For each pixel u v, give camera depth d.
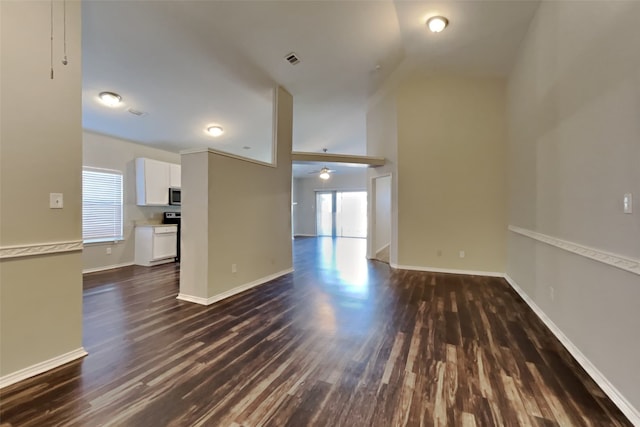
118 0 2.76
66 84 2.15
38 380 1.90
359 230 11.32
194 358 2.20
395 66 4.38
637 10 1.56
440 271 5.05
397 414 1.60
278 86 4.60
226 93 4.56
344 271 5.19
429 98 5.03
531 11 3.09
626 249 1.65
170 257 5.96
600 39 1.92
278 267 4.81
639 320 1.55
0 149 1.83
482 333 2.64
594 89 2.00
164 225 5.93
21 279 1.93
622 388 1.67
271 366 2.09
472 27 3.37
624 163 1.68
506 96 4.57
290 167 5.04
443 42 3.70
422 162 5.12
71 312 2.18
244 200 4.05
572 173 2.31
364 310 3.23
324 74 4.39
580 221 2.18
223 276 3.68
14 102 1.89
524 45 3.55
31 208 1.98
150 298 3.65
